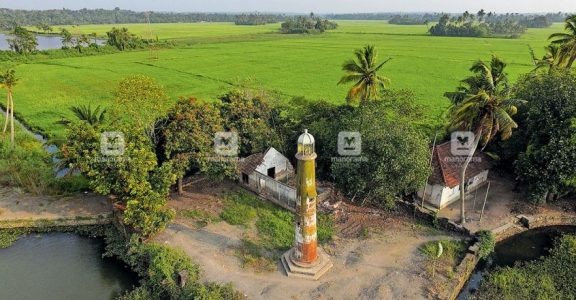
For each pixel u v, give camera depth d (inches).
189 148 1346.0
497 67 1397.6
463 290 1055.0
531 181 1365.7
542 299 984.9
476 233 1211.9
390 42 6806.1
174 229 1250.0
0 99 2933.1
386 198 1275.8
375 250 1157.1
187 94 3102.9
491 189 1515.7
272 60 4909.0
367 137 1273.4
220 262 1098.1
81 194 1492.4
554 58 1886.1
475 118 1131.9
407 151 1224.8
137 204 1145.4
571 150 1232.2
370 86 1681.8
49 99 2952.8
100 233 1296.8
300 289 1002.1
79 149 1236.5
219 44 6707.7
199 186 1534.2
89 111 1638.8
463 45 6156.5
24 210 1379.2
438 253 1102.4
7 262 1155.3
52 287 1059.9
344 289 1002.7
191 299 938.1
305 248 1031.0
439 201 1366.9
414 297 976.9
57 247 1228.5
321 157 1533.0
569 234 1273.4
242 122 1529.3
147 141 1315.2
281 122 1739.7
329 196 1443.2
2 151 1763.0
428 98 2952.8
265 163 1509.6
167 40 6875.0
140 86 1359.5
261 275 1051.3
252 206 1391.5
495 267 1115.9
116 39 5743.1
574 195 1443.2
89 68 4271.7
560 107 1299.2
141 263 1120.8
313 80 3686.0
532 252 1197.1
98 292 1046.4
